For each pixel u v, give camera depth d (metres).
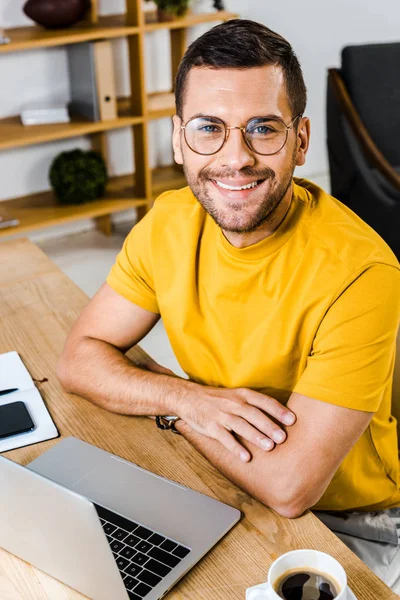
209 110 1.17
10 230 3.33
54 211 3.54
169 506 1.11
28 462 1.22
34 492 0.89
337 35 4.45
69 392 1.40
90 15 3.48
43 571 1.02
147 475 1.18
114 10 3.72
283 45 1.17
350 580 0.98
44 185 3.83
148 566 1.00
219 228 1.32
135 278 1.47
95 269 3.62
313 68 4.46
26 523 0.95
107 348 1.45
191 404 1.27
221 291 1.31
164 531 1.06
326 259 1.22
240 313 1.31
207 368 1.39
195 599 0.96
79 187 3.57
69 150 3.75
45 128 3.39
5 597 0.98
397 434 1.44
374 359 1.18
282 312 1.25
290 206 1.26
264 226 1.24
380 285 1.19
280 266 1.25
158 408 1.30
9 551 1.05
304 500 1.12
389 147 3.58
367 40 4.57
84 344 1.46
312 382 1.19
